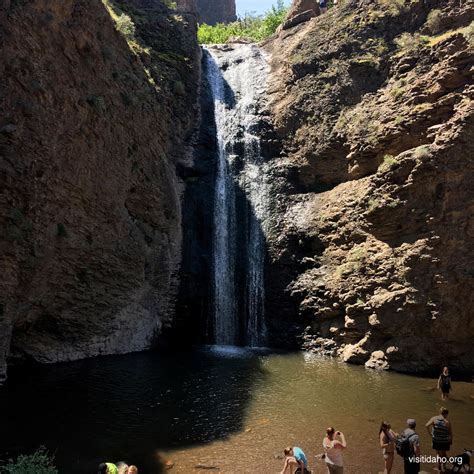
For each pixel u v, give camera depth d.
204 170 29.27
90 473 10.62
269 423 13.91
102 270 20.06
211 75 34.84
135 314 22.56
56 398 15.23
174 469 11.05
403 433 10.07
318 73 29.92
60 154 16.91
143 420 13.85
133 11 31.31
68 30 17.56
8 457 11.09
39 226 16.23
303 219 26.55
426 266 20.66
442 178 20.89
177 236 26.09
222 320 26.33
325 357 22.47
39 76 15.99
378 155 24.44
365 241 23.23
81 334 20.16
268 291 25.94
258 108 31.88
